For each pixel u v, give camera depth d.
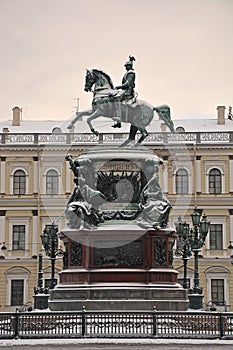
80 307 26.56
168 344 21.08
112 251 27.52
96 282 27.30
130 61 26.34
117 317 22.59
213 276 68.50
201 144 69.25
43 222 69.50
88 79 26.12
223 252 68.81
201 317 22.89
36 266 68.88
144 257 27.47
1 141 70.25
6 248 69.25
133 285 27.06
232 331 23.00
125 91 25.98
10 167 70.12
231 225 69.12
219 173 69.56
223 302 68.06
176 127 72.19
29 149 70.00
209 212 69.31
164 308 26.45
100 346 20.53
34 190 69.88
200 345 20.94
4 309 68.44
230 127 74.75
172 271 27.69
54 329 22.67
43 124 75.12
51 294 27.48
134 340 21.69
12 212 69.81
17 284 69.00
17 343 21.22
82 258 27.64
